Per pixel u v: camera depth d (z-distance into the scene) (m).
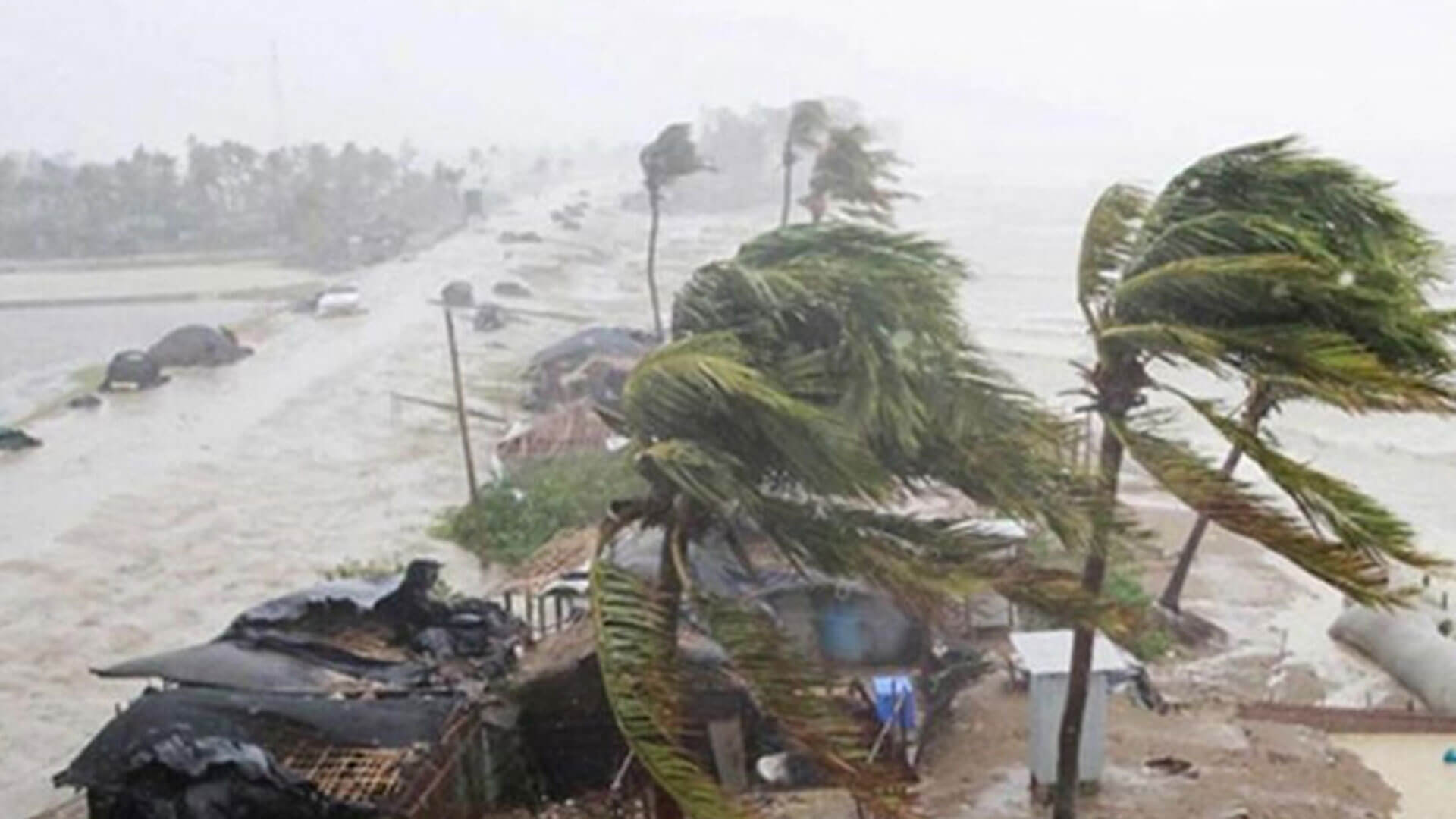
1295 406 46.97
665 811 10.25
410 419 47.50
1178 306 11.27
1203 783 16.16
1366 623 25.11
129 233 117.44
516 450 36.62
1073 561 18.64
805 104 90.62
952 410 10.30
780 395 9.08
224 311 79.06
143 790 14.03
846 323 10.02
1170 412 16.17
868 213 49.91
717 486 9.51
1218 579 29.59
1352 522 9.30
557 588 21.25
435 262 101.31
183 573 31.44
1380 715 19.11
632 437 10.21
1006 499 10.39
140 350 64.81
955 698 18.58
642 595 9.65
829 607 17.69
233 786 13.98
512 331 66.50
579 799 16.20
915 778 15.77
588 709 16.30
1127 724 18.05
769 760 15.28
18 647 26.83
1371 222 11.88
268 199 129.25
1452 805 16.19
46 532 35.09
